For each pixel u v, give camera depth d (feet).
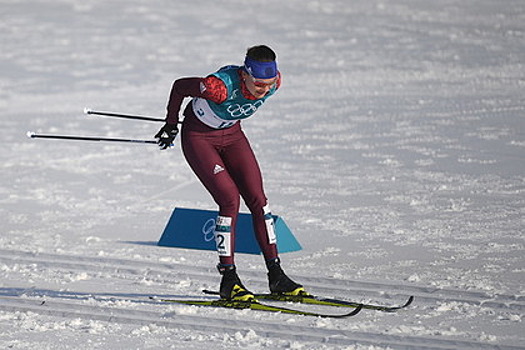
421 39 207.72
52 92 169.48
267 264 58.34
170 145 58.95
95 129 136.77
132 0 293.64
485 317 53.36
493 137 116.78
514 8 247.29
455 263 66.80
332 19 244.83
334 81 166.71
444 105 139.54
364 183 97.50
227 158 58.34
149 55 205.16
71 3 290.35
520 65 171.12
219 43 216.95
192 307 55.88
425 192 92.22
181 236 74.95
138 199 94.17
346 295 59.62
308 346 48.80
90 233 79.97
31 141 128.88
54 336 51.29
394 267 66.13
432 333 50.37
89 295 59.57
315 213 85.66
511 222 79.30
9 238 77.92
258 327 52.19
